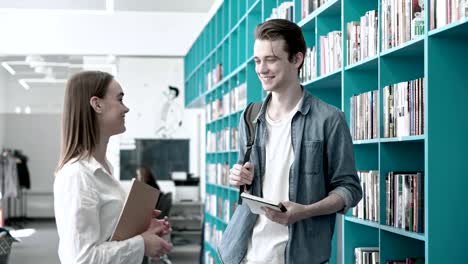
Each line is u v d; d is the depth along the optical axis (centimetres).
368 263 396
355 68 415
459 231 307
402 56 371
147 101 1703
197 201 1296
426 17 310
